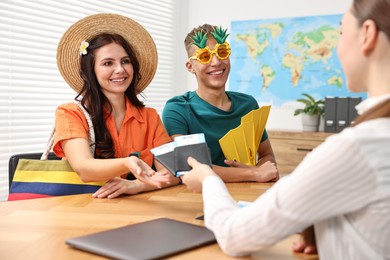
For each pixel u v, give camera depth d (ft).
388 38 2.54
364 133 2.45
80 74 6.21
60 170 5.33
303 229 2.78
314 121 11.58
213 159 7.36
